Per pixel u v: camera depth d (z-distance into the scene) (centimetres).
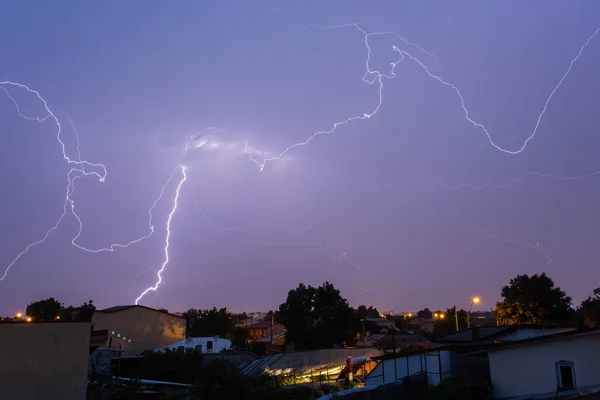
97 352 3203
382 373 2334
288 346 5156
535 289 4169
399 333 5794
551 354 1609
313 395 2219
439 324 6650
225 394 1856
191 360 3347
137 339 4931
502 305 4328
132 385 1594
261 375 2798
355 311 5544
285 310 5288
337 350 3862
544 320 4069
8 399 1180
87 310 5362
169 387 2416
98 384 1486
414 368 2172
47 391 1226
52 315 5300
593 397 1270
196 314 7250
